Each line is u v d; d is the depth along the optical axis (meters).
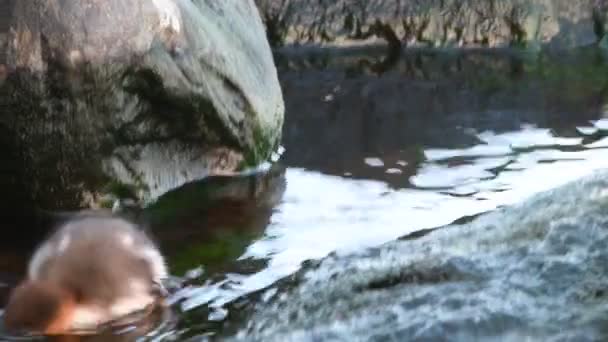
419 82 14.15
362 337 5.23
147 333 6.04
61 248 6.43
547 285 5.50
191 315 6.28
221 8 9.59
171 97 8.45
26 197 8.12
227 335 5.78
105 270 6.30
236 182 9.22
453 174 9.58
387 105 12.70
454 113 12.26
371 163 9.98
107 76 7.87
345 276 6.23
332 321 5.52
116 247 6.52
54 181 8.05
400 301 5.55
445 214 8.36
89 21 7.67
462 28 16.80
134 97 8.25
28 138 7.82
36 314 5.95
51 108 7.76
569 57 16.14
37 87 7.64
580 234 5.99
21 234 7.76
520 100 13.00
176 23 8.38
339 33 16.83
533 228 6.30
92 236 6.53
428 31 16.80
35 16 7.56
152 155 8.68
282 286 6.50
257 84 9.61
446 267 5.92
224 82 9.05
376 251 6.65
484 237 6.39
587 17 17.31
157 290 6.63
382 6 16.83
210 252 7.49
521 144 10.70
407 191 9.04
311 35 16.78
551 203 6.68
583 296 5.35
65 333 5.98
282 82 14.08
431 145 10.70
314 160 10.06
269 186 9.16
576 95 13.34
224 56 9.08
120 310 6.23
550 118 11.98
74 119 7.87
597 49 16.84
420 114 12.20
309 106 12.57
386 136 11.10
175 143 8.91
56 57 7.60
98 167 8.16
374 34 16.88
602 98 13.15
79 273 6.22
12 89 7.63
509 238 6.25
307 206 8.62
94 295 6.17
